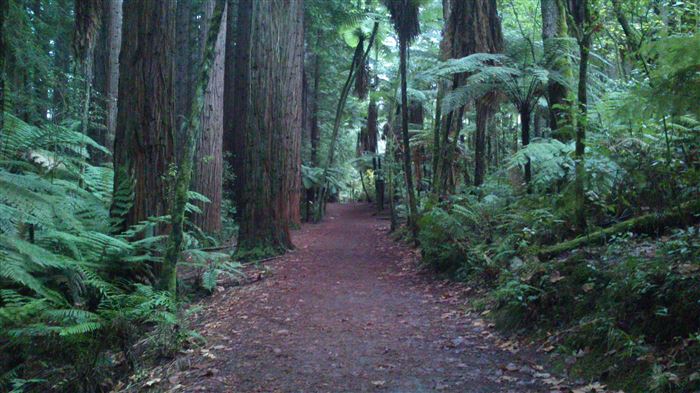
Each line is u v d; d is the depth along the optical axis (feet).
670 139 17.72
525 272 17.75
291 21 35.91
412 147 47.83
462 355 15.10
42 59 32.45
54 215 18.97
